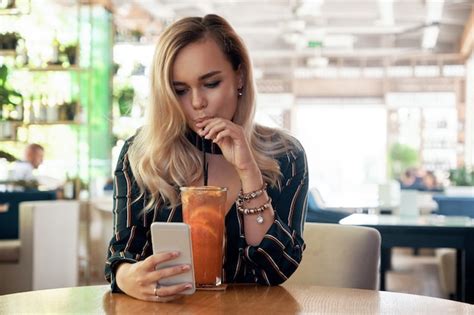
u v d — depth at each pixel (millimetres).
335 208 5863
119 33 7012
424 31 13859
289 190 1621
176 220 1549
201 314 1188
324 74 17531
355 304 1282
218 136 1493
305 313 1202
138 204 1559
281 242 1482
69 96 6496
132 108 6566
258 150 1632
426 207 6758
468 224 3684
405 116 17141
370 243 1808
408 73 16953
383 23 13633
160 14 12422
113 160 6938
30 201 5688
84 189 6363
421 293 5504
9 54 6215
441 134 16766
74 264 5426
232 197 1561
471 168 11047
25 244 4996
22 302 1292
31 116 6246
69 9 6660
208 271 1374
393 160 16625
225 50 1532
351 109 17703
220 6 12508
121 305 1261
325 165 17984
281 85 17609
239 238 1529
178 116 1526
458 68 16359
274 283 1486
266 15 13125
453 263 4738
